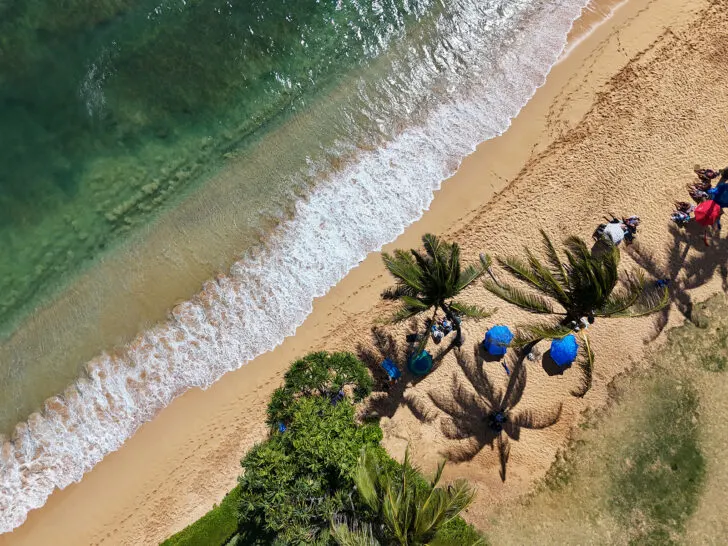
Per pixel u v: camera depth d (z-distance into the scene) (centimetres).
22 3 2425
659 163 2191
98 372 2031
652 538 1859
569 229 2125
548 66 2398
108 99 2355
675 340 2019
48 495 1908
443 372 1988
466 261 2100
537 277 1705
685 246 2106
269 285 2109
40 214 2231
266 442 1755
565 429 1956
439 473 1562
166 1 2477
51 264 2180
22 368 2058
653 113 2253
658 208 2141
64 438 1962
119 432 1962
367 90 2403
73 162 2284
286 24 2492
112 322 2097
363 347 2009
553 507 1889
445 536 1720
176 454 1938
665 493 1889
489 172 2223
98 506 1900
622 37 2406
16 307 2136
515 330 2003
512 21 2511
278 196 2234
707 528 1856
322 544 1555
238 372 2014
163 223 2217
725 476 1894
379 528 1539
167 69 2406
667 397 1972
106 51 2409
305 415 1627
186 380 2009
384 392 1967
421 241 2138
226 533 1839
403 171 2252
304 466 1597
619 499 1891
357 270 2114
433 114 2353
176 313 2088
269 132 2341
